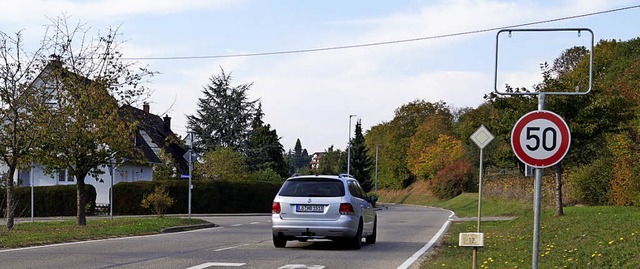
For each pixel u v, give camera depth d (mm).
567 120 22219
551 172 33969
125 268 11352
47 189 39094
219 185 42188
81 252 14062
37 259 12586
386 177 93875
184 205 40875
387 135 95438
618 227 15102
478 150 68625
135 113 23906
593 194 29359
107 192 48812
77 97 21625
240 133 64625
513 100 22844
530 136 7762
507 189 45156
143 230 20906
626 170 24547
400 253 14727
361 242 16672
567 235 15453
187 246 15938
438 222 30047
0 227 21469
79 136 21844
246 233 21406
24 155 21047
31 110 20469
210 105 65125
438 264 12219
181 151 66750
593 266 10594
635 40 61906
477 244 8984
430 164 75438
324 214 15250
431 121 84250
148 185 39750
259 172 54500
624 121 22984
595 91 22109
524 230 19297
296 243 17344
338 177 15852
